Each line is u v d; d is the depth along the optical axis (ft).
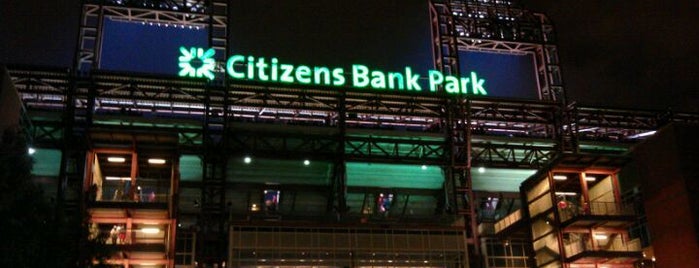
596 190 229.04
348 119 245.45
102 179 202.18
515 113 256.11
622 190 240.32
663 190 197.26
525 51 280.10
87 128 188.65
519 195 253.03
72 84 219.82
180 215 223.30
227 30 245.04
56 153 217.36
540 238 222.69
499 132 258.16
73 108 217.36
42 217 119.44
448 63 264.31
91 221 180.04
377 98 244.01
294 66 245.65
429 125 253.65
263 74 241.55
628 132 272.72
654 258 204.13
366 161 235.40
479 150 250.37
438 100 248.73
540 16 283.79
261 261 199.72
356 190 242.58
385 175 244.22
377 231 211.20
